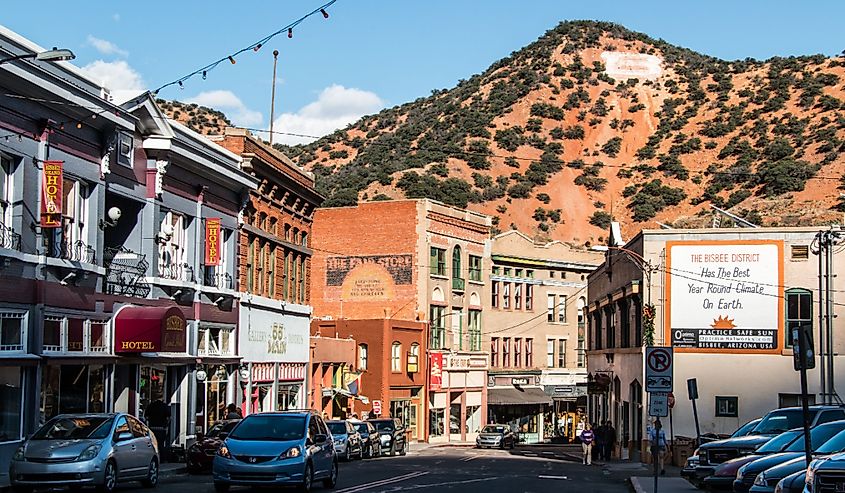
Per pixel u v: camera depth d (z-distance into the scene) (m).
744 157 121.81
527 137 139.62
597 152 139.62
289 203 47.25
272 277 45.00
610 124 144.25
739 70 149.25
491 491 24.44
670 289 42.25
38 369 25.97
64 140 27.70
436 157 129.50
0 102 24.67
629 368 46.72
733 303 41.62
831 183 101.44
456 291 67.81
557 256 78.31
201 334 37.03
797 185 104.75
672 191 124.38
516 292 75.06
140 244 33.00
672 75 155.38
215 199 38.41
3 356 24.45
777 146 116.94
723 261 41.88
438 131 140.25
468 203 119.25
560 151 138.62
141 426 23.53
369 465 35.16
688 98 145.75
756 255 41.59
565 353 78.88
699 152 130.50
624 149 139.75
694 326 41.88
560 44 163.75
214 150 38.25
